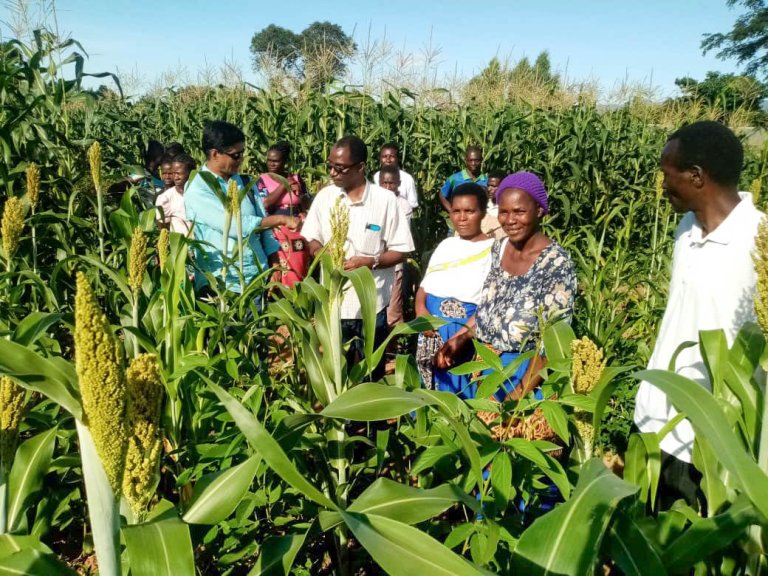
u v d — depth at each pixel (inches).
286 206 277.7
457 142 454.3
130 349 120.2
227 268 141.1
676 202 94.6
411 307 307.1
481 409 91.7
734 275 88.8
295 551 68.4
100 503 49.8
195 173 167.0
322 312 103.8
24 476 72.1
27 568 55.3
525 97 527.8
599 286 216.8
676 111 547.2
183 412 118.6
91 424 45.0
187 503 68.0
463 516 124.6
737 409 74.1
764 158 340.8
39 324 75.7
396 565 56.3
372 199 179.0
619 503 65.6
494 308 129.1
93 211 211.9
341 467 105.0
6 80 196.4
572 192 404.5
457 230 156.3
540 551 54.6
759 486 51.5
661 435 73.7
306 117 383.2
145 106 609.6
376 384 81.2
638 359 193.8
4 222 126.0
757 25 1291.8
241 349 143.8
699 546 61.7
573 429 85.6
